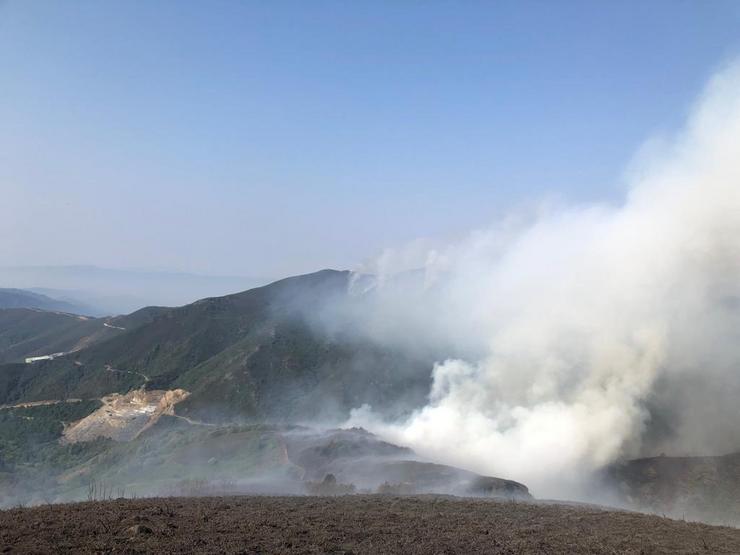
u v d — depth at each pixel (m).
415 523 27.61
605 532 27.38
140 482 90.50
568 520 30.31
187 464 96.00
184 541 22.33
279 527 25.44
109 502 31.88
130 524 24.89
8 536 22.38
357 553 21.91
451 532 26.05
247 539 23.05
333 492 49.59
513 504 35.69
